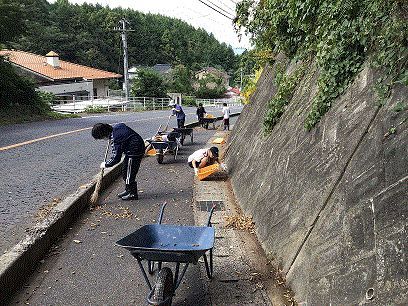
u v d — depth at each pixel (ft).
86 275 15.43
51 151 40.27
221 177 31.68
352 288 10.19
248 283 14.39
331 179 13.50
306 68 23.76
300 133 18.61
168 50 441.68
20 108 78.23
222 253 16.94
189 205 24.73
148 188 28.99
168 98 184.55
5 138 47.57
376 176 10.96
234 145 38.40
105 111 121.39
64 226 20.01
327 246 12.05
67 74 148.87
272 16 28.99
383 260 9.48
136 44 408.87
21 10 72.95
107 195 26.94
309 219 13.98
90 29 349.82
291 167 17.81
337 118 15.01
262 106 33.81
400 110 11.02
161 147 38.19
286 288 13.79
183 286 14.57
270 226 17.58
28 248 15.52
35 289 14.32
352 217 11.34
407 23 11.85
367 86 13.83
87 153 40.04
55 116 82.74
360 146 12.56
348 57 15.46
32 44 250.37
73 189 26.30
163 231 14.33
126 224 21.18
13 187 26.40
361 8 15.20
